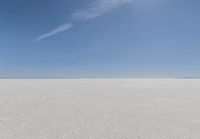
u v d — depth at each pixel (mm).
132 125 6617
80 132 5895
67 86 22156
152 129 6184
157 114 8188
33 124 6703
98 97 12898
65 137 5469
